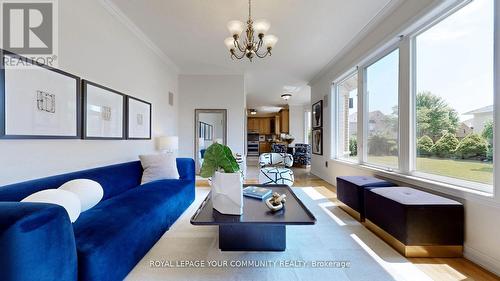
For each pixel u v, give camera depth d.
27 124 1.74
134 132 3.34
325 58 4.36
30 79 1.78
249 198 2.20
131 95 3.29
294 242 2.10
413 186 2.44
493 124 1.65
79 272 1.21
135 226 1.67
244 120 5.52
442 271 1.65
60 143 2.06
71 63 2.19
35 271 0.95
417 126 2.54
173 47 3.96
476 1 1.88
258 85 6.52
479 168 1.85
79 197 1.66
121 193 2.44
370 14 2.86
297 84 6.39
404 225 1.84
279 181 4.20
